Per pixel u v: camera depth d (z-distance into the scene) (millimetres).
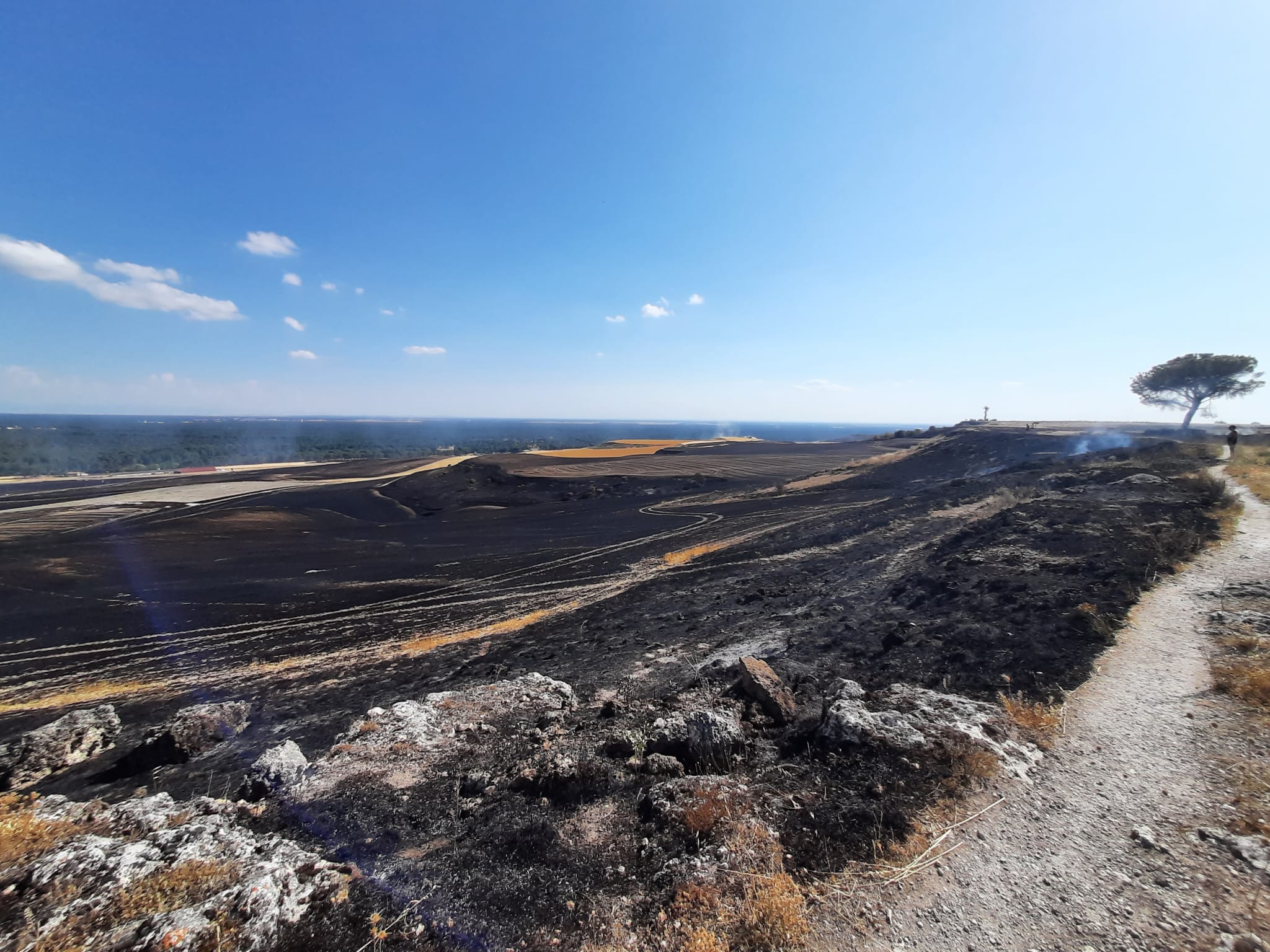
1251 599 8977
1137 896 3951
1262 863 4016
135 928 4191
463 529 35594
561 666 13336
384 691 12961
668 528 31562
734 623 14766
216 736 10578
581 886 4852
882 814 5137
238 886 4773
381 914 4617
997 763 5719
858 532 23969
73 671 14984
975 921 3912
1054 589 10867
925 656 9438
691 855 5008
